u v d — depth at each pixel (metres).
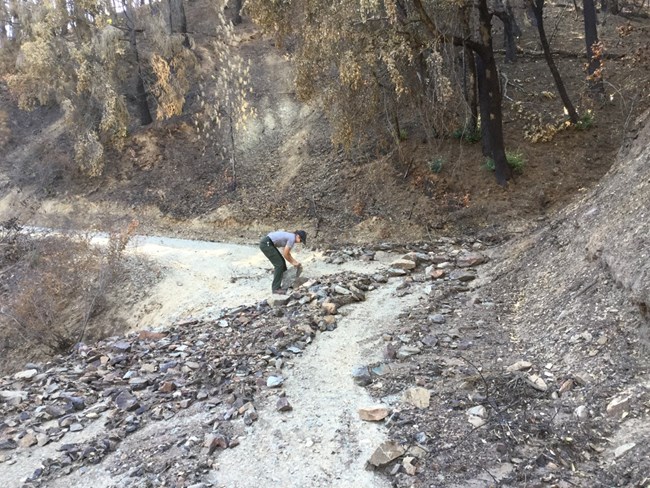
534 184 13.83
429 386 5.95
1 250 15.88
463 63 15.30
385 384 6.23
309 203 16.77
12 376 8.05
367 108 13.97
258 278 12.63
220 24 27.89
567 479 4.11
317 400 6.17
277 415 5.94
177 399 6.61
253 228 17.28
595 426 4.61
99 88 21.45
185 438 5.66
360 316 8.63
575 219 8.70
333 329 8.26
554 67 14.88
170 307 12.16
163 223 19.39
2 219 22.44
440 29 12.87
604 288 6.31
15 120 27.53
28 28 23.00
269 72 24.06
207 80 25.30
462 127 15.61
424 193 14.74
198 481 4.95
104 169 22.88
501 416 5.09
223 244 16.31
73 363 8.45
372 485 4.62
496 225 12.98
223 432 5.71
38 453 5.71
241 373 7.07
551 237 8.96
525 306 7.65
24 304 12.51
